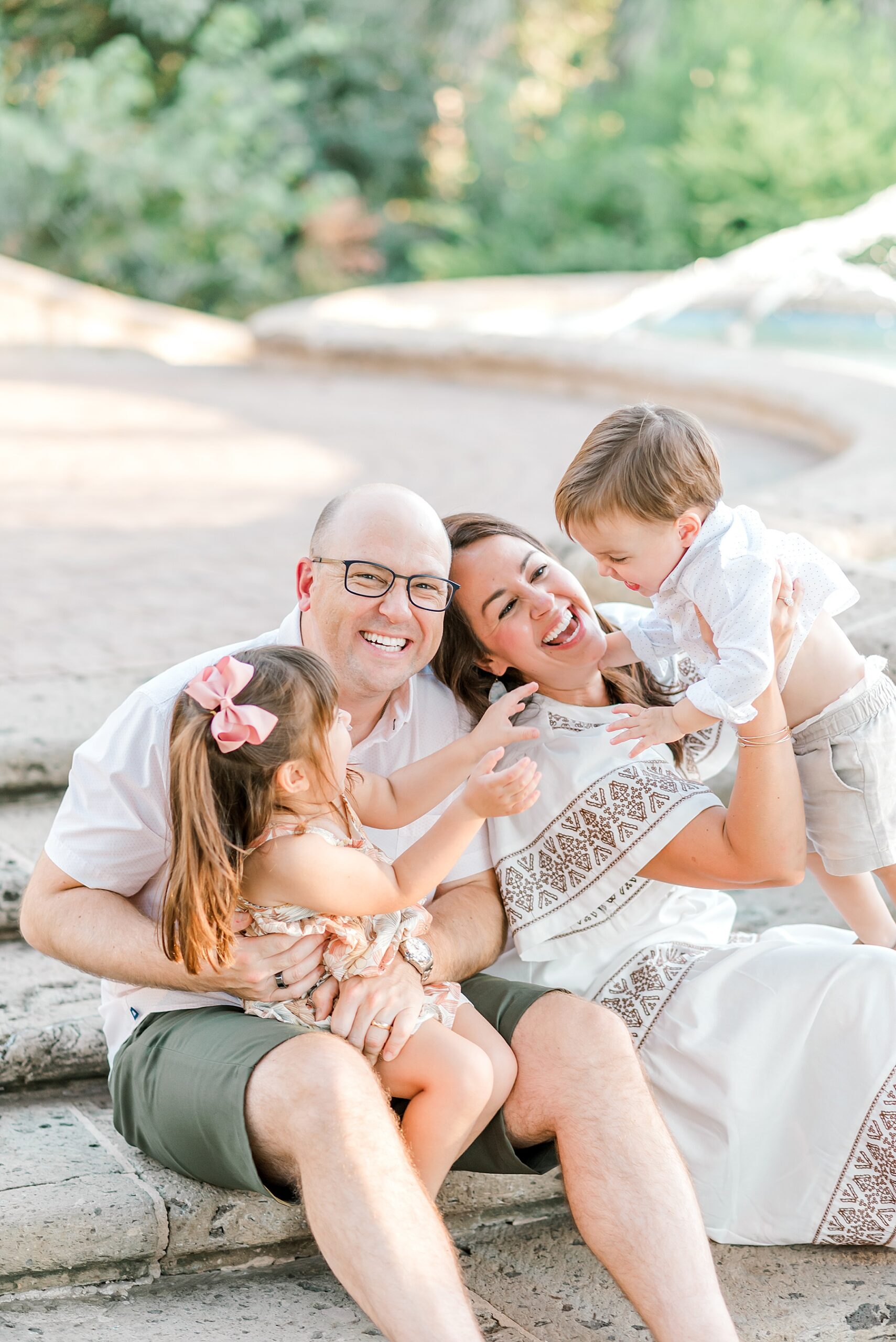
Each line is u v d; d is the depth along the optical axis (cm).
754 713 266
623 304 1277
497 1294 265
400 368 1241
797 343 1337
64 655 461
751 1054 276
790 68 1825
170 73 1930
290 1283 260
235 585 563
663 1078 279
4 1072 295
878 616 401
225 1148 241
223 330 1370
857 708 296
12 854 346
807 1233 276
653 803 279
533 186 1948
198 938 240
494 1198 284
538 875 287
